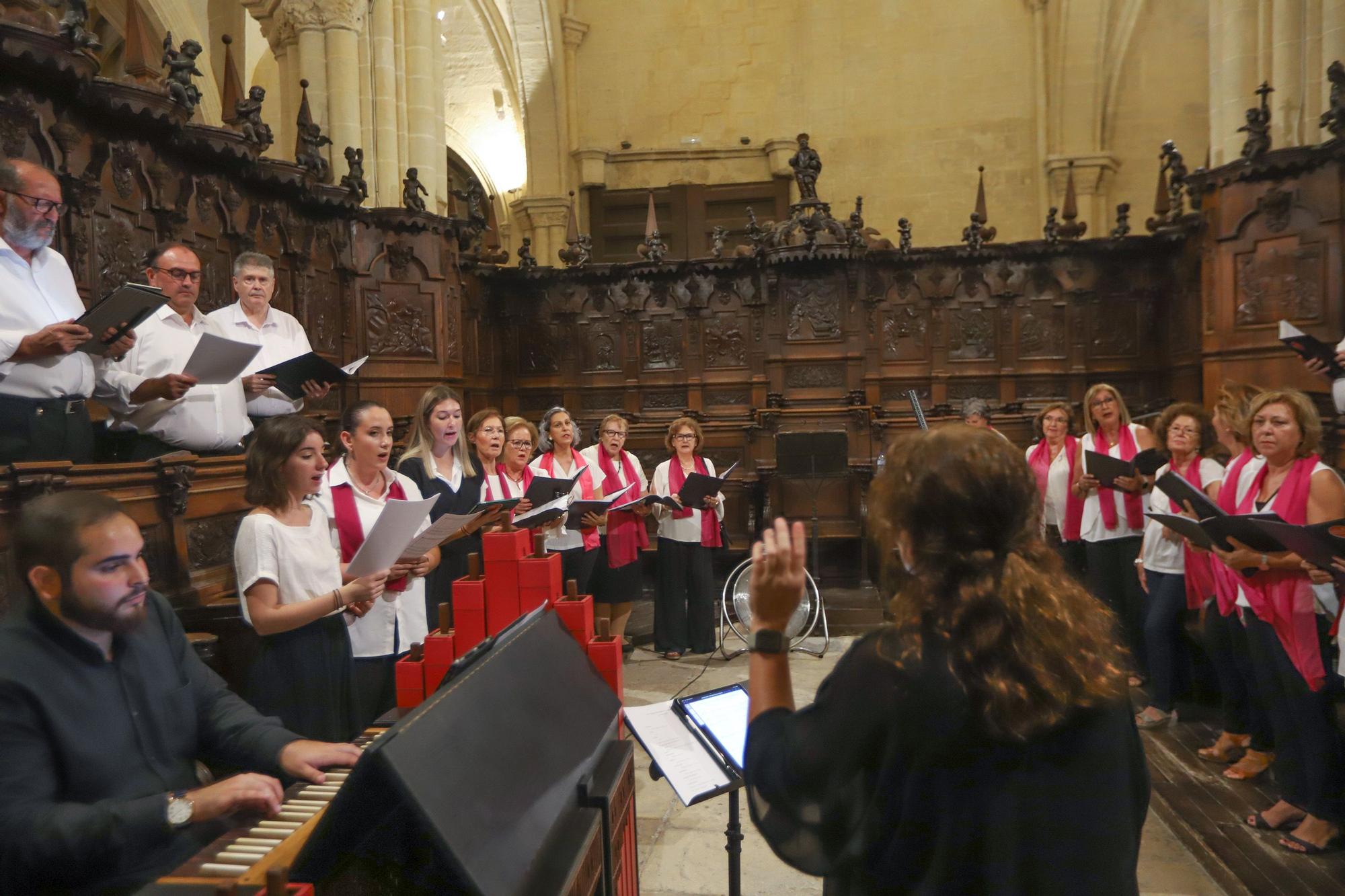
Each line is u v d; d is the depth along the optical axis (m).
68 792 1.76
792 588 1.38
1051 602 1.23
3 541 2.65
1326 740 3.47
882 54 15.62
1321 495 3.55
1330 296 6.55
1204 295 7.87
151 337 3.96
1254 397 4.30
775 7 15.83
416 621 3.52
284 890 1.24
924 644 1.22
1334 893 3.21
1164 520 3.91
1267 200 6.94
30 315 3.34
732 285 10.35
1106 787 1.22
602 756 1.89
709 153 16.03
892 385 10.42
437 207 9.48
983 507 1.25
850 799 1.27
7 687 1.70
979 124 15.43
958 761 1.20
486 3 14.20
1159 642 5.00
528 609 2.36
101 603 1.74
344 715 2.98
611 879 1.76
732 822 2.48
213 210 6.22
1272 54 7.59
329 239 7.93
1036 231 15.34
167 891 1.39
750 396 10.32
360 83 8.91
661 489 6.77
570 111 16.09
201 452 4.07
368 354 8.30
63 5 4.84
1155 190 14.92
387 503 2.77
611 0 16.12
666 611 6.80
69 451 3.39
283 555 2.86
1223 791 4.15
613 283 10.56
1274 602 3.53
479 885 1.26
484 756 1.48
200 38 11.88
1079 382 10.27
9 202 3.24
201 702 2.10
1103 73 14.86
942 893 1.19
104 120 5.07
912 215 15.60
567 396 10.66
